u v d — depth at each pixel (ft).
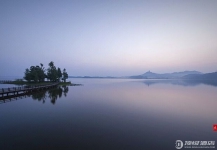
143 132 37.37
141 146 29.86
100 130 38.52
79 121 46.26
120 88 180.24
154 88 179.32
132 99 91.66
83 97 99.45
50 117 50.65
